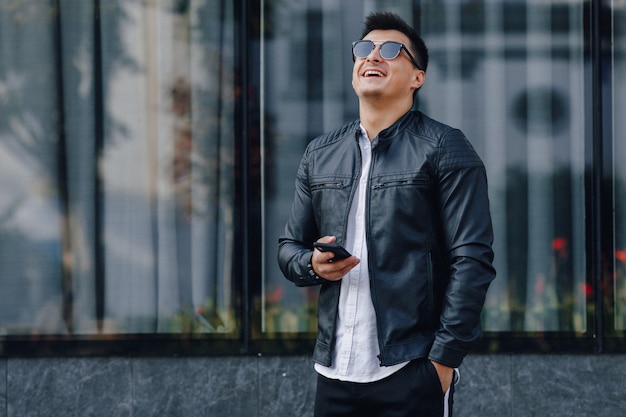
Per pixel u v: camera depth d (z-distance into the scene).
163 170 5.30
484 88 5.29
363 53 3.22
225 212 5.30
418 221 3.09
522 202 5.29
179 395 5.24
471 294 2.99
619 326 5.24
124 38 5.30
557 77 5.27
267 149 5.29
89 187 5.32
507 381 5.21
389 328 3.05
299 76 5.30
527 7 5.28
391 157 3.15
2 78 5.31
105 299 5.30
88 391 5.24
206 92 5.30
